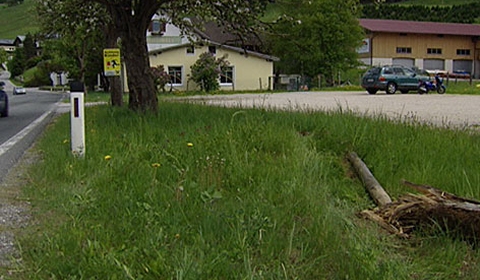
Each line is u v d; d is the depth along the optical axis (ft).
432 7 250.98
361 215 16.38
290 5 42.63
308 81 154.71
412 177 20.02
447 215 14.70
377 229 14.99
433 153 22.61
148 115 36.60
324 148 25.07
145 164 20.71
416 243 14.43
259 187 18.06
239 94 120.57
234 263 12.03
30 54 356.59
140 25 40.29
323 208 15.56
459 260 13.29
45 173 20.88
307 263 12.32
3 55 381.81
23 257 12.72
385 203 17.40
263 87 152.35
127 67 40.86
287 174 19.17
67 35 59.77
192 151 22.45
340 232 13.94
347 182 20.59
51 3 50.62
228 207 15.62
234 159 20.76
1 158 27.17
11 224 15.15
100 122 35.09
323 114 33.68
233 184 18.66
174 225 14.08
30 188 18.97
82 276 11.30
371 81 104.37
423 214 15.16
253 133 25.29
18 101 119.44
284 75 156.15
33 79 281.95
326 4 143.84
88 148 24.16
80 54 137.49
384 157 22.67
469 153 22.66
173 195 16.60
